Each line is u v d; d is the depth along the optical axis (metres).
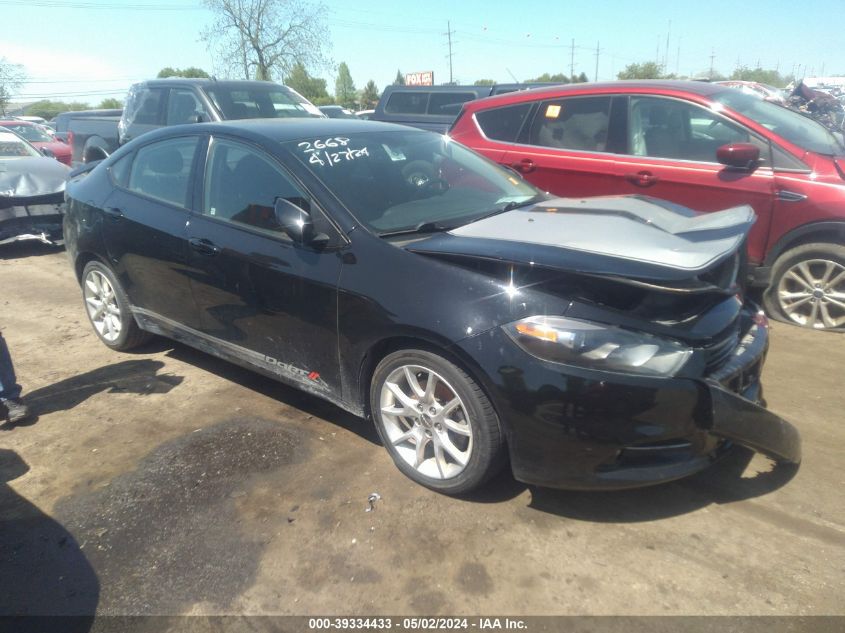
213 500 3.13
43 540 2.92
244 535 2.88
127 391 4.32
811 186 4.62
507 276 2.78
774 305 5.03
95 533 2.95
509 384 2.66
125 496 3.20
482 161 4.33
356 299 3.11
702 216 3.29
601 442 2.62
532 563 2.65
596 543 2.75
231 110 8.64
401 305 2.94
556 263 2.67
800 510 2.89
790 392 3.95
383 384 3.18
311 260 3.32
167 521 3.00
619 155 5.46
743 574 2.54
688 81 5.64
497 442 2.84
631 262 2.62
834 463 3.22
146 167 4.46
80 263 5.00
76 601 2.57
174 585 2.63
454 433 3.01
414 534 2.84
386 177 3.67
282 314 3.48
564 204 3.59
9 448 3.69
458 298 2.81
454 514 2.96
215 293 3.84
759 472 3.18
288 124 4.07
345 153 3.75
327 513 3.00
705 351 2.70
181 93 8.89
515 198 3.93
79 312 5.98
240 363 3.94
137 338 4.85
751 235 4.94
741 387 2.92
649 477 2.67
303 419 3.85
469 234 3.12
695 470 2.74
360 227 3.23
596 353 2.57
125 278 4.53
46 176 8.19
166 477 3.33
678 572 2.57
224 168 3.88
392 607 2.47
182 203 4.09
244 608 2.50
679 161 5.18
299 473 3.31
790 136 4.89
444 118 11.32
